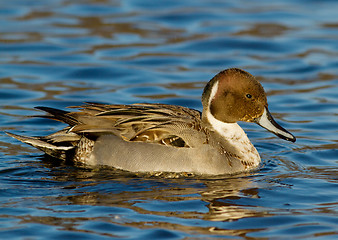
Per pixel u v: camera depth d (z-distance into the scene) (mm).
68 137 13266
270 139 15461
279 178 12539
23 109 16969
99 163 12898
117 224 10070
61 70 19766
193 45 22031
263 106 13203
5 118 16266
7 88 18266
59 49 21281
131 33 22797
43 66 20016
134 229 9906
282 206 11008
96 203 10930
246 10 25469
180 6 25766
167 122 12648
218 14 24859
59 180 12156
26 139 13188
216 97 13172
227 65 20656
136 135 12625
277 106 17656
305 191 11750
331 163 13641
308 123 16469
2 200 11016
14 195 11289
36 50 21141
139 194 11422
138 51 21391
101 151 12852
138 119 12734
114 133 12773
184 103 17719
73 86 18781
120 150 12688
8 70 19594
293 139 13047
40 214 10406
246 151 13266
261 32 23188
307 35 22844
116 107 13242
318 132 15844
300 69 20297
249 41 22328
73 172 12648
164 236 9688
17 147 14320
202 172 12516
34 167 12883
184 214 10539
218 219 10367
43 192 11469
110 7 25312
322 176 12680
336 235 9797
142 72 19891
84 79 19422
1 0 25609
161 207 10805
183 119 12758
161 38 22516
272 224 10242
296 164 13547
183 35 22844
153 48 21688
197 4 26141
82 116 13000
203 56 21344
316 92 18641
